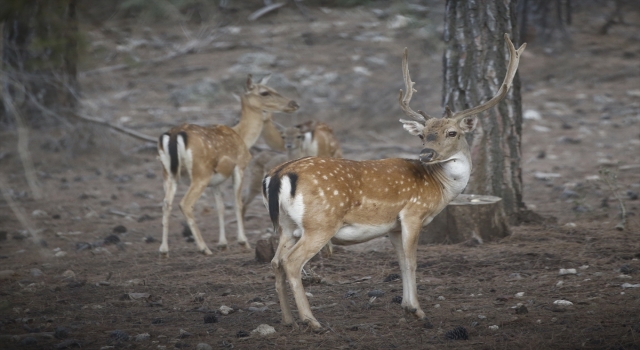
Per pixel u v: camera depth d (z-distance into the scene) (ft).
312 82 139.74
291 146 78.07
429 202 42.11
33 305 47.50
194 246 68.18
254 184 75.25
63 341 38.81
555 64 159.53
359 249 61.77
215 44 163.94
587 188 84.94
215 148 64.75
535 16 170.30
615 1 196.85
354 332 39.83
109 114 117.29
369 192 39.81
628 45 171.22
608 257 54.75
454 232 61.16
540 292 46.47
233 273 56.03
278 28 173.37
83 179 100.32
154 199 91.04
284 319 41.14
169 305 47.50
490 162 65.36
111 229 75.82
